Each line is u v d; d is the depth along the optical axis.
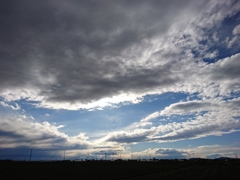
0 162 98.31
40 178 47.69
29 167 77.31
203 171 73.06
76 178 48.75
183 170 80.75
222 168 89.94
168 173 66.25
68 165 97.69
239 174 57.38
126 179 48.44
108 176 53.75
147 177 52.66
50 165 92.81
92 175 55.41
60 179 46.88
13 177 48.38
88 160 144.25
